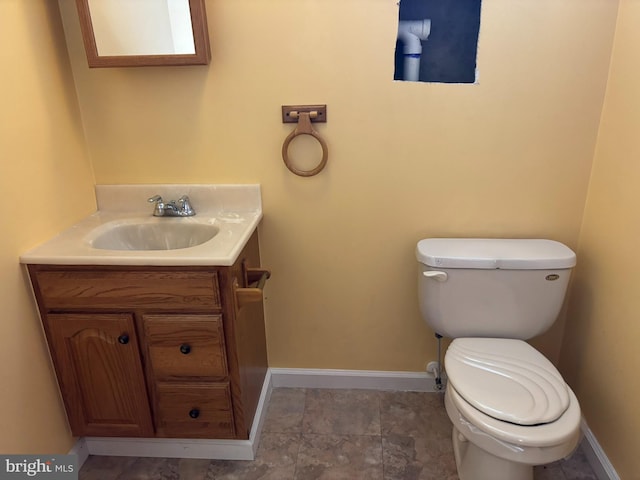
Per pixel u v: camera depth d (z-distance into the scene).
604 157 1.47
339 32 1.48
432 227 1.68
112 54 1.47
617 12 1.39
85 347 1.42
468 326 1.57
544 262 1.46
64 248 1.37
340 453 1.62
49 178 1.44
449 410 1.36
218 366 1.42
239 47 1.51
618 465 1.40
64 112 1.52
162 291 1.33
